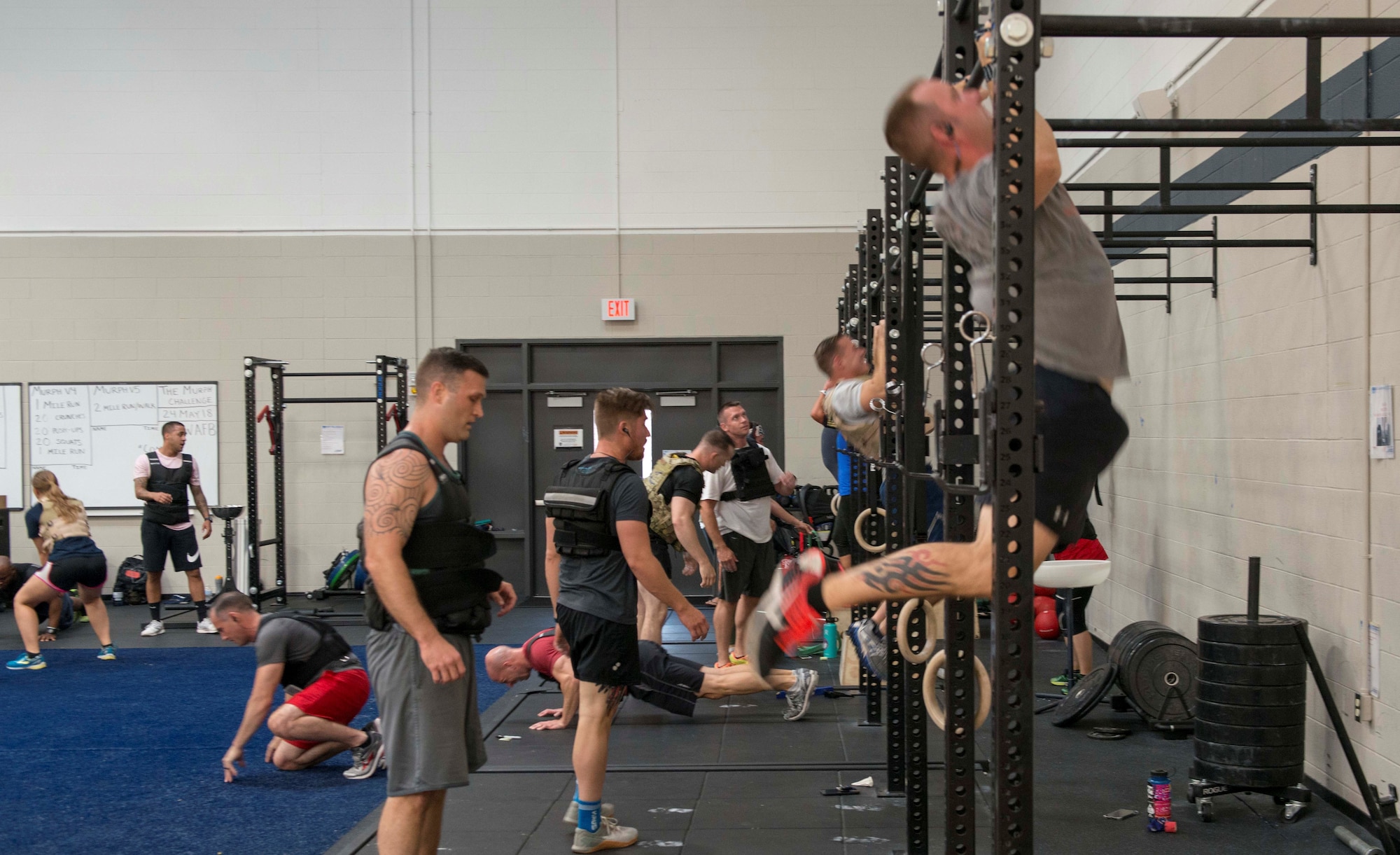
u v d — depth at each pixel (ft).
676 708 16.11
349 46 31.04
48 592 22.00
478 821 12.14
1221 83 15.35
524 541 30.99
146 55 30.96
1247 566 14.05
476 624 8.70
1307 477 13.08
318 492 31.14
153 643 25.04
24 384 30.99
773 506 21.21
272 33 31.04
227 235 31.01
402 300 31.07
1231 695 11.99
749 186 30.96
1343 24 5.59
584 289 31.01
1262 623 12.14
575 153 31.07
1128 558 20.94
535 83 31.07
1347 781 12.12
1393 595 11.18
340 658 14.49
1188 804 12.48
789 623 5.91
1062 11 22.02
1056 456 5.56
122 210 30.99
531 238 31.01
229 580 27.27
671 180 30.99
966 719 7.27
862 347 14.55
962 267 7.84
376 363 29.25
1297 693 11.94
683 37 31.04
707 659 22.02
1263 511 14.38
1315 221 12.71
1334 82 12.10
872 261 14.02
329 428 31.12
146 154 31.01
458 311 31.07
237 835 11.85
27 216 30.94
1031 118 5.31
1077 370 5.67
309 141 31.07
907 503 9.83
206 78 31.04
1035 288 5.71
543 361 31.24
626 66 31.04
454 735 8.33
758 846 11.21
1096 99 21.84
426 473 8.38
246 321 31.07
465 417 8.92
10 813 12.69
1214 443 16.11
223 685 20.27
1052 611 23.26
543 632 16.93
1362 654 11.80
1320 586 12.78
